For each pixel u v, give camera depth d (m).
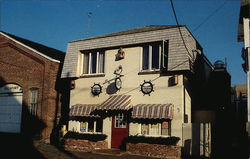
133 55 16.72
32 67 20.41
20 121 20.48
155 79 15.73
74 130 17.86
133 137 15.07
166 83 15.37
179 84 14.96
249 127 12.02
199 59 18.02
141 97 15.96
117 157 13.89
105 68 17.56
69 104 20.22
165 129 15.04
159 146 14.18
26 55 20.84
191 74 15.48
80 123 17.89
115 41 17.25
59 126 19.22
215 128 16.00
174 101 14.97
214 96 20.06
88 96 17.88
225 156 14.77
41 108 19.28
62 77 18.75
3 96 21.77
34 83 20.08
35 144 17.33
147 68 16.30
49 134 18.91
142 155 14.52
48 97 19.12
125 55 16.98
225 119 19.86
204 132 14.13
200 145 14.09
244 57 14.30
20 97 20.88
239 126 19.94
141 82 16.12
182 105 14.75
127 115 16.20
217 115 19.20
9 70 21.58
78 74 18.45
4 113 21.45
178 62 14.86
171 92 15.12
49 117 19.03
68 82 20.72
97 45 17.89
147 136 15.16
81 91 18.20
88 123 17.62
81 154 14.69
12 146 16.22
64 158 13.40
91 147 15.68
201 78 18.55
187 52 14.84
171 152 13.87
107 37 17.61
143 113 15.09
